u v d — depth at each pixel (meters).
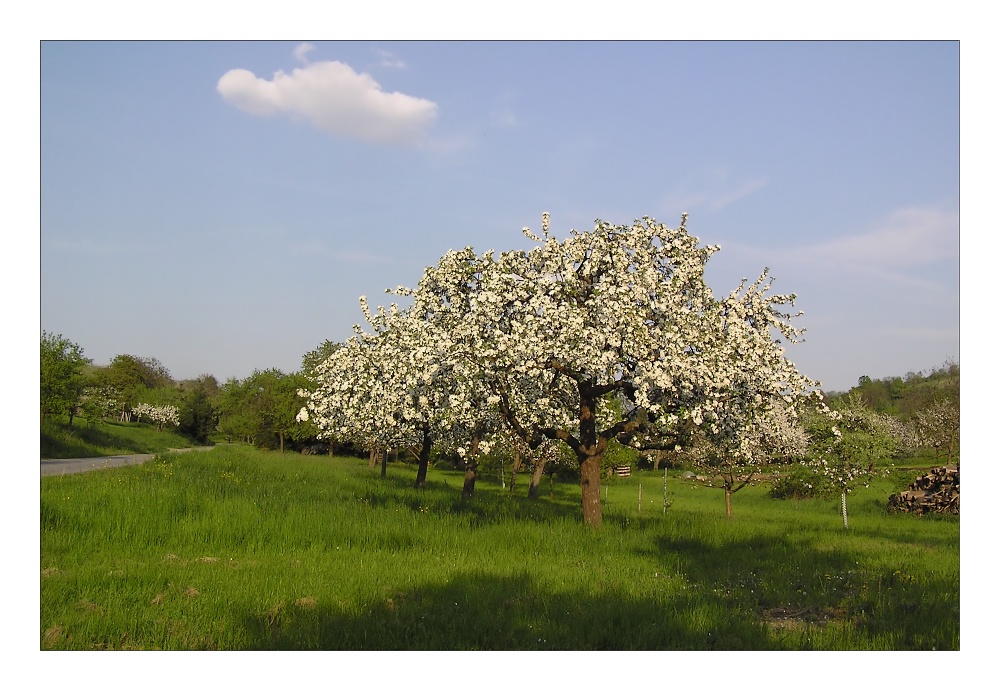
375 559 12.49
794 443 26.52
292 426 53.28
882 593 10.96
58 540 12.23
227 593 9.65
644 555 14.20
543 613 9.23
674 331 15.18
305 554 12.81
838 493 30.50
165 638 8.16
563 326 15.35
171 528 13.48
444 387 17.00
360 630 8.42
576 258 16.95
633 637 8.52
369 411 18.81
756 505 31.62
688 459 25.31
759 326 16.73
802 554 14.88
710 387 15.26
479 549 13.78
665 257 17.17
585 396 17.55
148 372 103.88
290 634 8.24
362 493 20.83
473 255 18.25
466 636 8.35
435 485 30.12
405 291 18.98
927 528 22.50
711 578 12.13
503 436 20.94
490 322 16.09
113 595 9.43
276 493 18.14
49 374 43.09
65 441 43.56
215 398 87.75
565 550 14.13
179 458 31.72
